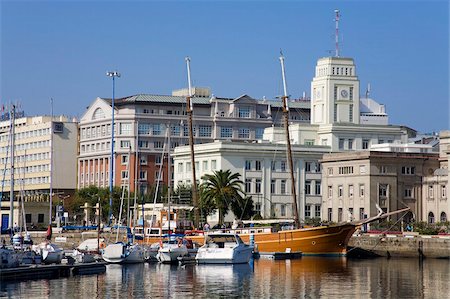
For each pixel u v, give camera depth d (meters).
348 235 168.88
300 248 167.12
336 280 124.12
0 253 114.31
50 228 174.25
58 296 101.88
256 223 188.50
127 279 120.31
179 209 189.38
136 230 181.75
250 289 112.38
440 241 174.88
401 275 132.88
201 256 143.75
